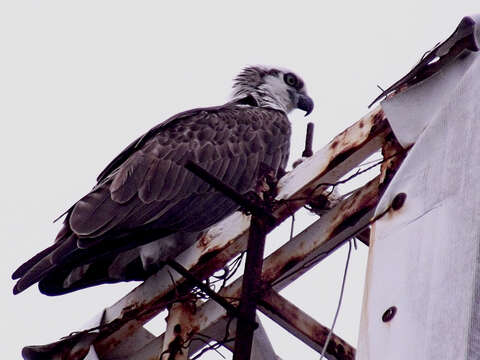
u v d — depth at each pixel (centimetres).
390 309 842
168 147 1533
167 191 1476
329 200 1220
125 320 1322
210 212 1481
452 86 1024
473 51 1029
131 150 1551
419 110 1034
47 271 1349
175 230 1453
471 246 795
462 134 891
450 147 896
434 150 914
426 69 1054
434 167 898
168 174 1493
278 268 1165
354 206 1125
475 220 810
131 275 1486
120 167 1495
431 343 772
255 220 973
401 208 906
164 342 1255
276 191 1169
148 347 1334
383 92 1071
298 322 1170
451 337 758
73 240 1382
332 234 1134
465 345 740
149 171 1488
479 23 1017
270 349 1211
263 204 1051
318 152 1152
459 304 769
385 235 905
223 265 1254
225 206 1491
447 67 1038
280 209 1157
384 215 919
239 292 1229
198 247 1275
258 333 1205
